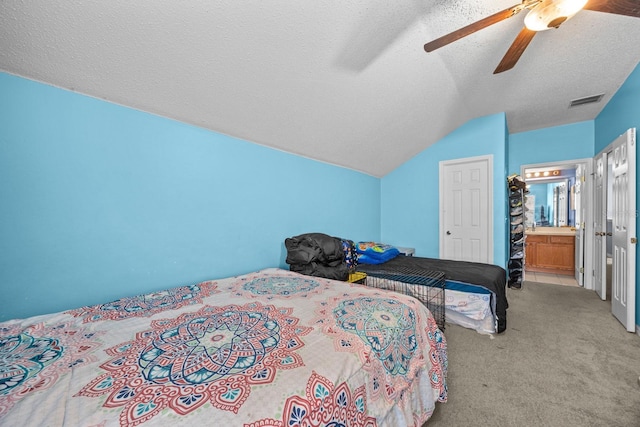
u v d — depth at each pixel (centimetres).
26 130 118
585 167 363
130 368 75
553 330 232
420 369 116
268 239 234
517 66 224
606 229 308
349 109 228
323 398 70
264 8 126
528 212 584
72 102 131
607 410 137
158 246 164
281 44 147
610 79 248
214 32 128
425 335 128
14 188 116
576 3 122
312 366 78
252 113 191
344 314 115
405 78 215
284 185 250
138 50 125
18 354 83
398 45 178
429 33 175
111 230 145
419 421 108
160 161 164
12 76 115
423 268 273
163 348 87
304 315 115
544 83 254
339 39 157
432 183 384
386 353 97
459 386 159
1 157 113
